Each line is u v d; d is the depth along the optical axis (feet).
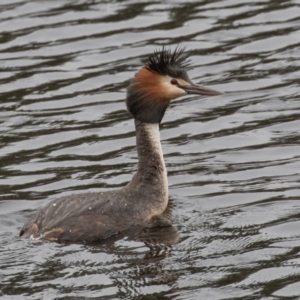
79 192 53.52
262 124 62.59
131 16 79.61
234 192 52.65
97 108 66.18
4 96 68.23
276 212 49.47
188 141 60.95
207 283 41.60
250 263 43.42
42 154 59.52
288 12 79.00
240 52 73.10
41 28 78.18
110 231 46.44
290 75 69.41
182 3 81.97
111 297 40.40
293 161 56.70
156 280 41.81
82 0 82.99
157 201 49.60
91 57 73.41
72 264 43.29
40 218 46.83
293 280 41.78
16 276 42.27
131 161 58.08
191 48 73.72
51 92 68.59
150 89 50.21
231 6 80.79
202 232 47.14
